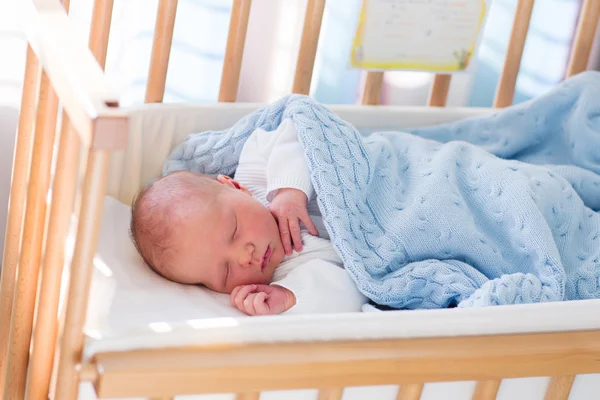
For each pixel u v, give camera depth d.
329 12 1.69
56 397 0.85
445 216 1.25
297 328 0.90
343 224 1.23
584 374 1.01
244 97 1.74
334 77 1.75
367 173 1.30
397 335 0.93
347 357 0.89
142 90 1.64
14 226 1.08
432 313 0.95
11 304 1.10
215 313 1.12
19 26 1.47
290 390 0.93
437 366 0.92
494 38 1.84
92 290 1.07
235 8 1.40
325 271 1.19
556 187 1.33
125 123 0.74
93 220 0.78
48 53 0.86
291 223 1.25
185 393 0.85
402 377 0.91
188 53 1.63
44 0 0.94
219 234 1.19
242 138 1.38
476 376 0.94
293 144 1.30
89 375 0.83
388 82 1.79
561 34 1.84
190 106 1.42
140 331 0.86
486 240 1.25
